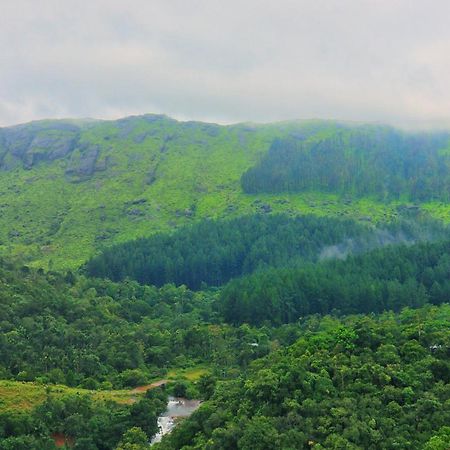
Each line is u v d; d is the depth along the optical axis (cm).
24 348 14400
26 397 11956
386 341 10531
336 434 8012
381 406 8719
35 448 10169
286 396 9019
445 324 11194
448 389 8869
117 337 16388
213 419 9156
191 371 15812
